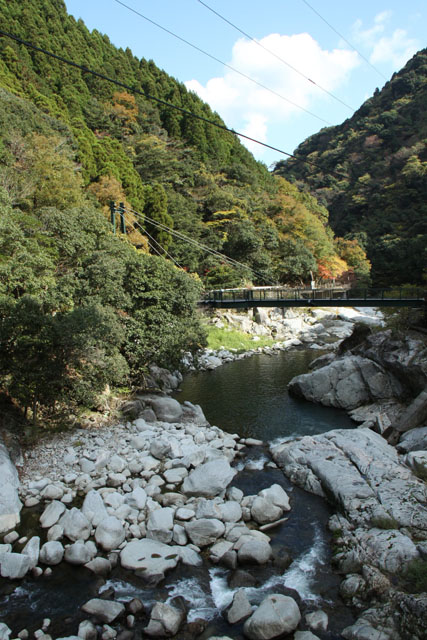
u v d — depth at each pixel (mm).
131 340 20828
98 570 9844
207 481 13180
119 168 52531
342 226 92375
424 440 15664
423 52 118188
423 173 80000
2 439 14766
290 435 18891
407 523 10641
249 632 7977
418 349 20266
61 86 70875
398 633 7703
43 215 23703
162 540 10961
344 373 22734
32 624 8359
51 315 17156
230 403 23516
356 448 15070
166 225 51375
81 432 17328
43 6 80875
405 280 65188
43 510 12344
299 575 9781
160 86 94062
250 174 75688
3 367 15555
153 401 20734
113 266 20000
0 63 55812
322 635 8031
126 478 14094
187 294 21672
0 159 31766
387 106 112188
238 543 10703
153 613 8344
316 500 13117
